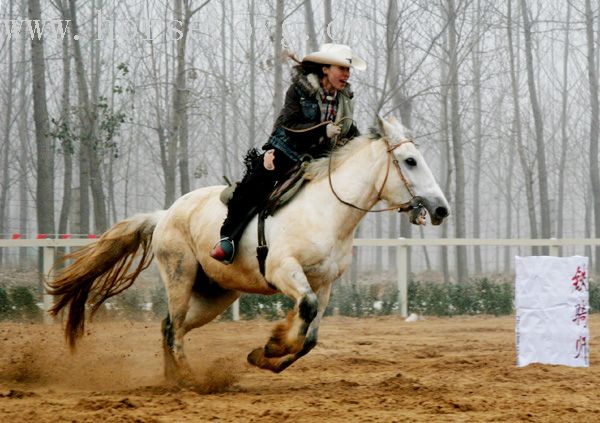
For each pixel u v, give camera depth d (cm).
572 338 945
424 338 1371
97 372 947
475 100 4259
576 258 945
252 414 664
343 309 1786
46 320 1583
